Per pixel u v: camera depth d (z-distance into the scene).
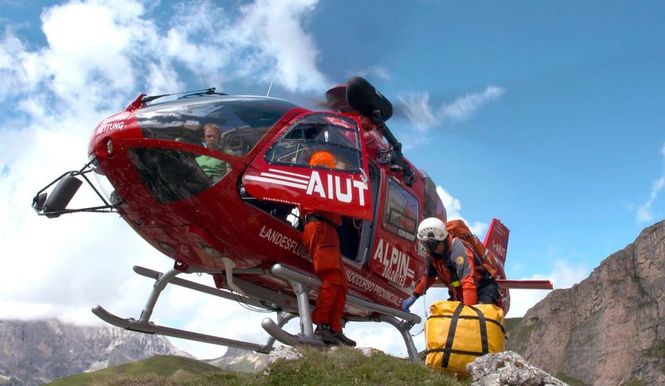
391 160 10.44
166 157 8.02
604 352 184.62
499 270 16.14
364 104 9.98
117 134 8.06
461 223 8.06
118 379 7.98
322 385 6.38
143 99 8.54
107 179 8.48
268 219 8.56
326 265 8.41
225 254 8.71
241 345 11.07
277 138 8.52
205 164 8.09
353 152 8.89
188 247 8.89
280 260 8.88
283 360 6.91
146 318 9.70
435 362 6.94
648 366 172.00
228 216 8.27
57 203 8.90
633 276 196.12
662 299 181.38
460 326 6.90
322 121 9.01
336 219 8.64
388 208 10.27
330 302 8.36
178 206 8.21
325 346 8.02
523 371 6.19
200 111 8.27
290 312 10.54
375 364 6.93
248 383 6.58
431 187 12.03
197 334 10.34
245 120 8.44
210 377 7.03
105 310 9.20
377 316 10.89
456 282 7.69
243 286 9.54
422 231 7.72
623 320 189.38
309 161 8.50
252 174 8.17
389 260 10.28
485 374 6.36
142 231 8.98
